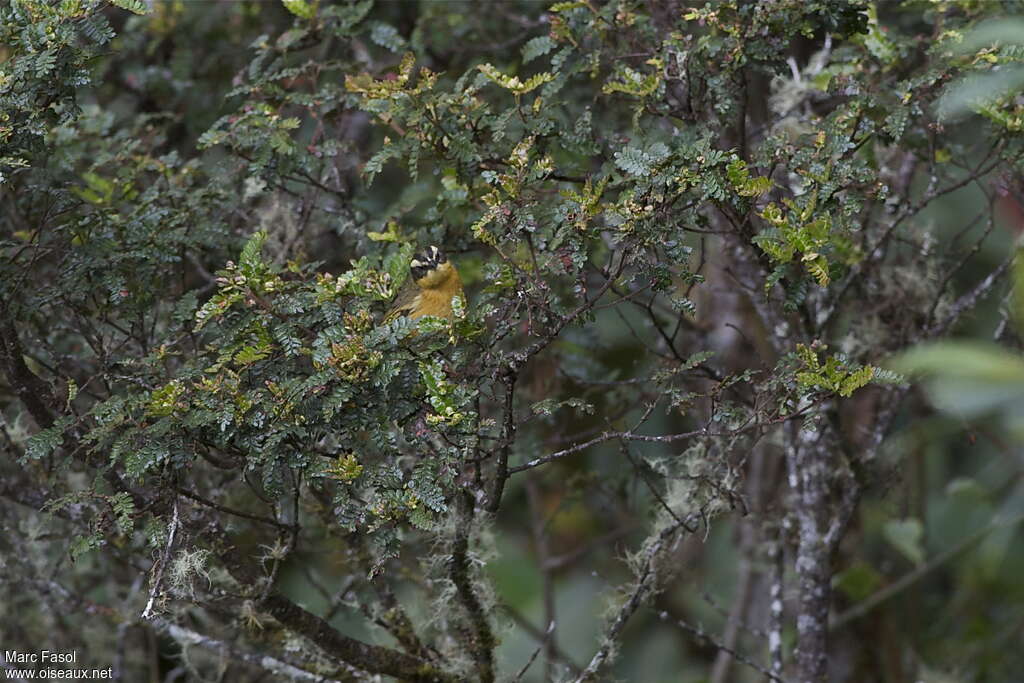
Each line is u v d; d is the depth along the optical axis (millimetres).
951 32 6012
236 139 6770
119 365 6340
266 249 7535
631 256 5535
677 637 11320
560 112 7492
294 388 5203
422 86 5992
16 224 6863
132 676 9078
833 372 5406
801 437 7484
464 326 5363
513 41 8539
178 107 9242
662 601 11398
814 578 7410
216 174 7070
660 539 6863
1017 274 4254
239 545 7391
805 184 5766
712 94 6266
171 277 6859
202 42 9359
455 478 5445
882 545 10312
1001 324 7105
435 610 6965
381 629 8211
